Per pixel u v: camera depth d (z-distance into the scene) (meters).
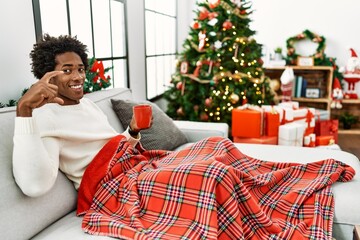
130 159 1.37
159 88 4.23
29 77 1.74
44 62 1.32
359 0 4.15
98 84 2.13
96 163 1.30
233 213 1.06
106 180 1.27
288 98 3.96
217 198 1.08
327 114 3.54
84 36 2.44
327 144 3.18
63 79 1.30
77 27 2.34
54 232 1.12
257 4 4.42
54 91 1.04
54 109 1.28
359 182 1.45
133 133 1.52
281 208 1.25
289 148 1.97
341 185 1.42
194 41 3.49
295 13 4.35
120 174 1.31
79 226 1.16
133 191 1.19
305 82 4.29
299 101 4.36
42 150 1.05
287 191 1.35
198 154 1.43
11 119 1.19
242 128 2.85
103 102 1.87
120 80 3.07
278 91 4.36
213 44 3.46
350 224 1.29
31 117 1.03
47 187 1.07
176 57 4.31
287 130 2.78
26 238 1.04
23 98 1.02
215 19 3.40
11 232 0.99
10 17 1.59
